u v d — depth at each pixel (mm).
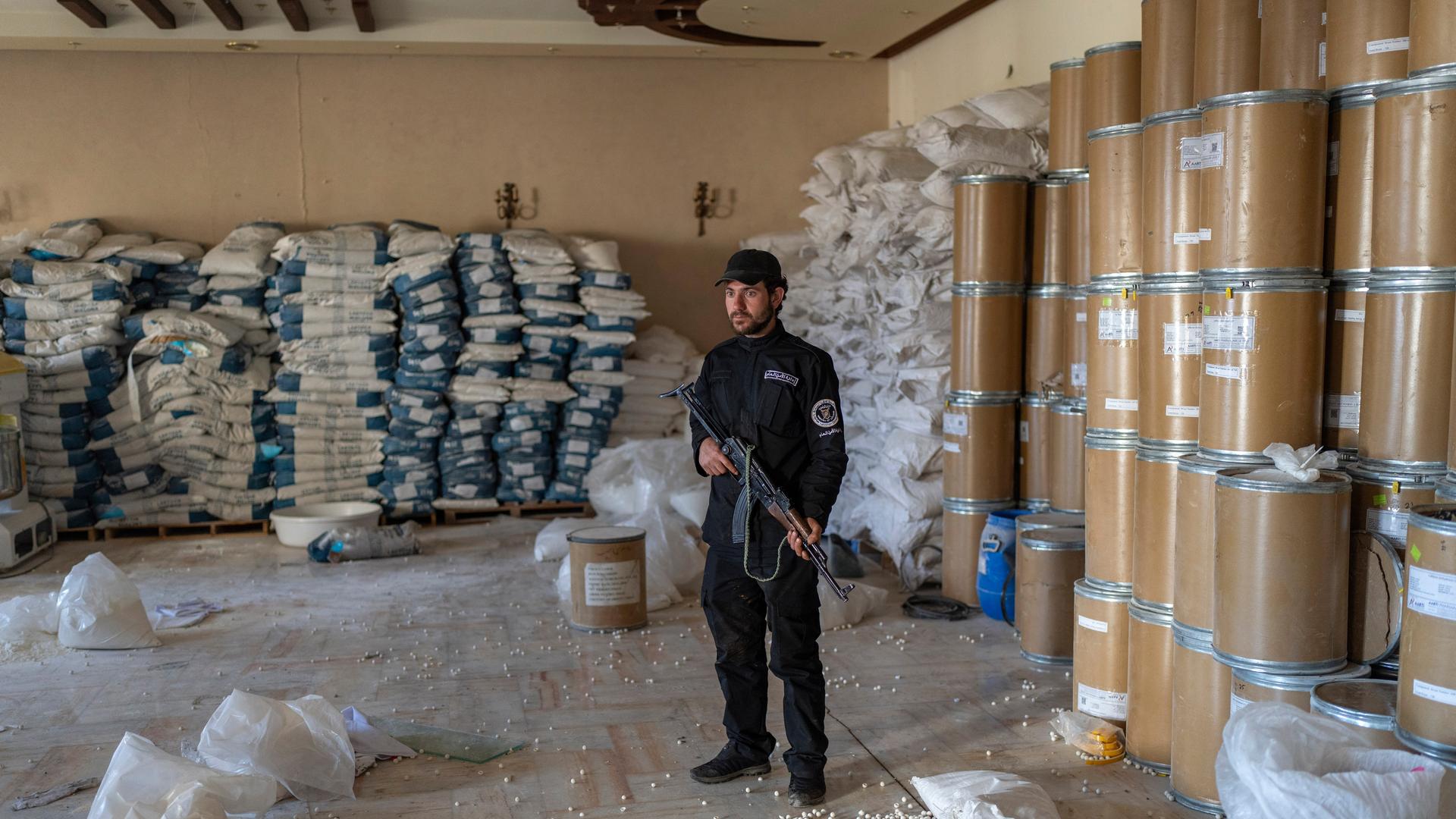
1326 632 2602
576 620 4754
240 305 6789
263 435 6828
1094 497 3533
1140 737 3223
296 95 7434
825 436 2934
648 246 7906
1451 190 2488
